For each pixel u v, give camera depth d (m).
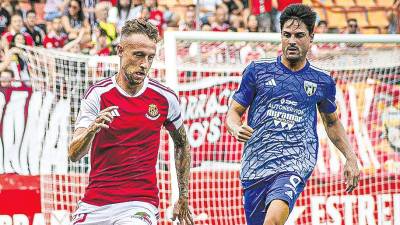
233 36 16.25
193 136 18.83
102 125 9.70
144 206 10.48
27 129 19.55
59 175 19.17
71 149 10.02
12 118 19.53
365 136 20.03
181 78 18.70
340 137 13.62
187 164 11.53
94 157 10.58
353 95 19.91
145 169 10.61
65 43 27.55
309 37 12.66
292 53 12.53
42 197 19.00
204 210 18.86
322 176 19.67
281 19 12.66
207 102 18.91
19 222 19.27
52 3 28.14
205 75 18.86
